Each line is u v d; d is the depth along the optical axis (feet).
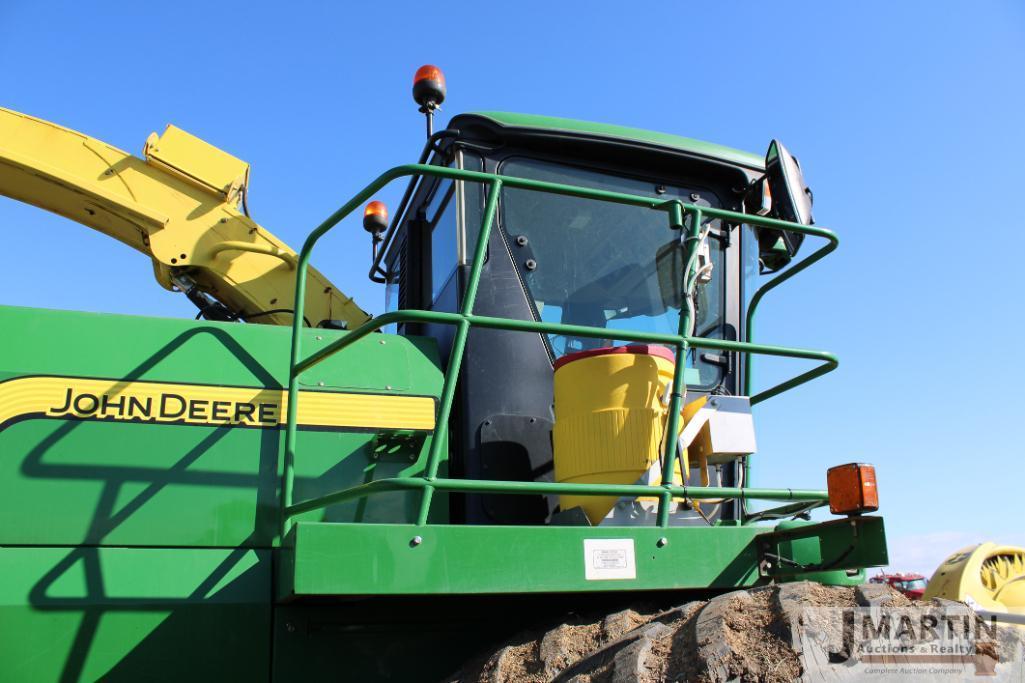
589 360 8.97
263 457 9.01
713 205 11.61
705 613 6.47
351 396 9.50
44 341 8.76
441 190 11.66
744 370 11.36
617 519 8.64
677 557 8.02
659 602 8.53
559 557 7.56
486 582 7.27
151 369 8.96
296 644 8.12
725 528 8.32
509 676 7.11
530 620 8.68
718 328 11.24
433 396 9.82
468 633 8.54
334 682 8.09
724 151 11.55
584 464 8.73
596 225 10.97
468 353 9.95
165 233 13.53
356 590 6.89
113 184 13.48
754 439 9.65
